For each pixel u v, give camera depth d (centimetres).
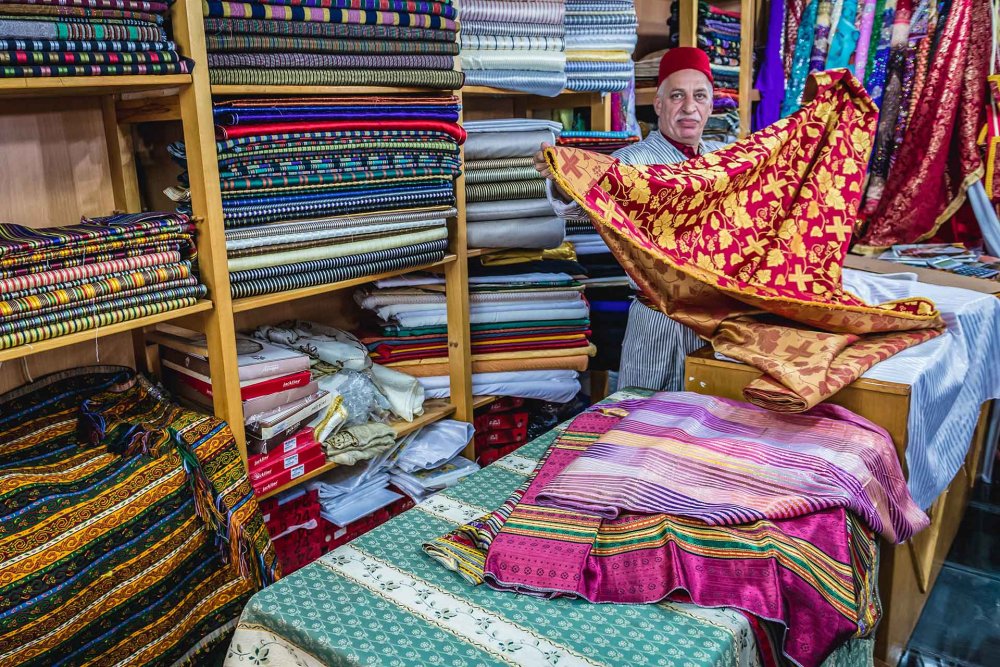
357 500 240
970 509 323
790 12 410
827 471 159
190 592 184
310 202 209
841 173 210
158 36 168
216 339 192
